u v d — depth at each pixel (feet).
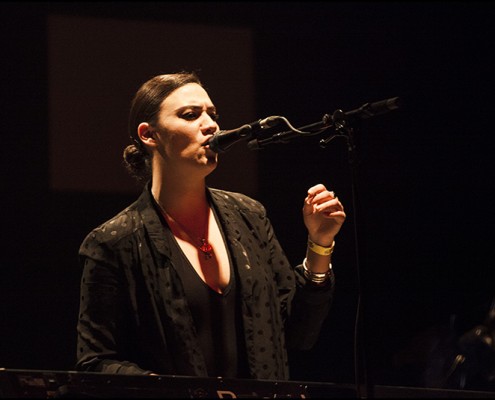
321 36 35.24
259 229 17.89
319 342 34.78
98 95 31.76
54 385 12.80
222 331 16.43
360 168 14.15
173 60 32.83
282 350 16.78
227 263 17.02
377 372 34.83
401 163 36.35
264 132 15.42
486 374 25.41
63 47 31.50
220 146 15.61
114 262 16.56
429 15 36.06
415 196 36.37
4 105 30.89
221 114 33.37
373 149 36.22
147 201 17.35
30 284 31.09
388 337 35.37
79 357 16.24
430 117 36.29
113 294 16.48
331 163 34.83
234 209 17.94
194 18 33.35
